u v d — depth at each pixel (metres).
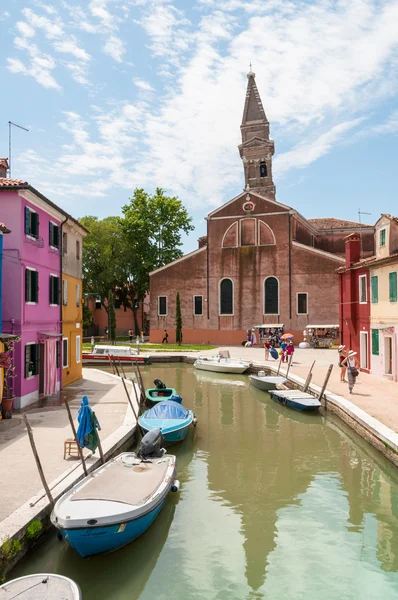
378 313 23.62
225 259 47.03
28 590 6.05
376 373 24.03
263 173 55.34
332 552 8.38
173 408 15.40
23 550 7.66
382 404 16.78
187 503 10.41
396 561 8.09
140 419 14.78
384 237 23.30
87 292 58.69
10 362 15.48
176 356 38.06
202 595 7.22
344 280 28.41
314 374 25.17
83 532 7.51
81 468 10.39
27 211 16.98
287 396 20.05
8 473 10.03
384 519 9.66
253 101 56.84
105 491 8.85
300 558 8.20
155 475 9.91
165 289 48.78
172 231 56.97
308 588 7.36
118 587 7.48
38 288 18.25
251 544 8.63
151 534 8.96
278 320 45.19
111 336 50.16
